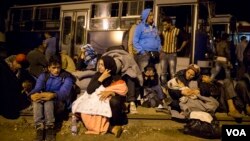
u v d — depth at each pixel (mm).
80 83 5961
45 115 4934
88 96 5246
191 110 5516
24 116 5691
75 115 5234
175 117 5633
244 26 13406
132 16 10195
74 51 11562
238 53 10766
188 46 9000
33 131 5367
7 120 5621
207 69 9039
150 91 6488
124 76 5934
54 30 12219
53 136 4902
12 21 13547
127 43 7199
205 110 5500
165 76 7793
